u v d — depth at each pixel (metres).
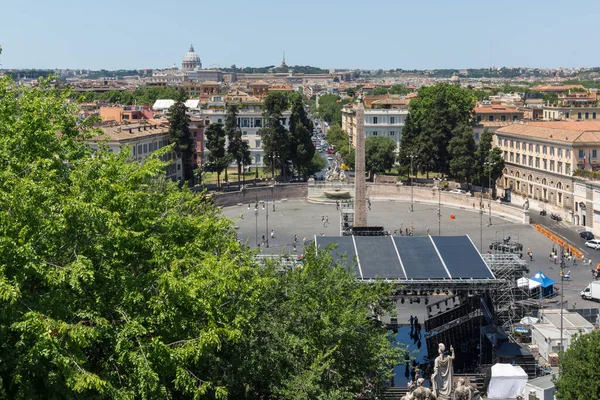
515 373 79.12
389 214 192.25
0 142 50.28
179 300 46.59
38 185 45.66
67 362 40.53
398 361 61.59
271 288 60.97
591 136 185.12
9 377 43.38
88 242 46.28
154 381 42.97
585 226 175.88
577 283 127.69
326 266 66.06
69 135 62.66
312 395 53.12
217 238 62.19
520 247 150.00
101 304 45.84
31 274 43.78
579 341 71.56
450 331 100.00
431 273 88.81
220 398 48.72
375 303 67.38
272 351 55.03
